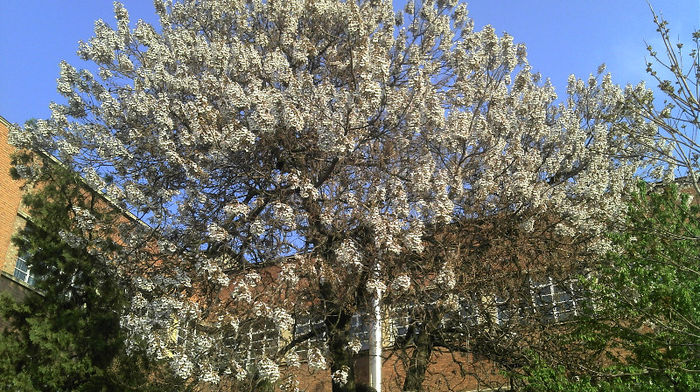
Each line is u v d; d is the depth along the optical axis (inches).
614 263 513.0
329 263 479.8
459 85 589.3
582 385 447.8
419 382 491.2
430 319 481.4
